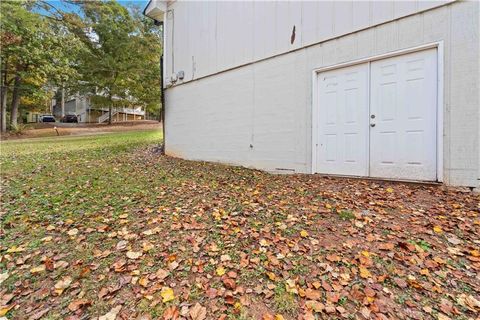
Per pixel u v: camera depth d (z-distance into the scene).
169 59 9.69
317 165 5.85
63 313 1.97
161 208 3.74
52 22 18.17
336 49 5.49
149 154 9.52
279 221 3.26
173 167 6.98
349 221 3.19
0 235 3.07
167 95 9.77
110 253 2.67
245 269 2.38
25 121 30.20
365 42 5.12
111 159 7.96
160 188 4.75
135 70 22.48
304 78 5.99
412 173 4.66
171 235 2.98
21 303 2.09
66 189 4.68
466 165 4.14
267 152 6.71
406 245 2.63
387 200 3.84
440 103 4.34
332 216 3.34
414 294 2.05
